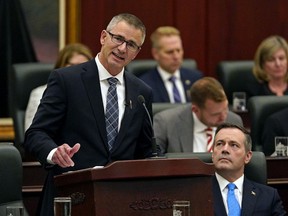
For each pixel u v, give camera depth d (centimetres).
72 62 1280
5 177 869
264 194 940
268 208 931
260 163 977
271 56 1445
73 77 803
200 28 1675
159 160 688
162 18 1655
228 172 935
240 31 1680
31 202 1021
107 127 802
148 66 1523
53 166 766
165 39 1474
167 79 1480
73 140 796
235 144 930
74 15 1594
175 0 1661
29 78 1369
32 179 1023
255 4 1675
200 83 1135
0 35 1552
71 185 692
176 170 691
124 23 789
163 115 1152
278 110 1233
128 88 816
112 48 791
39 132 784
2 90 1546
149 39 1652
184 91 1486
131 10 1644
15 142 1348
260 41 1681
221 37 1675
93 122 796
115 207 679
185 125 1142
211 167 705
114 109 806
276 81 1457
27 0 1561
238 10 1677
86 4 1617
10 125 1534
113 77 810
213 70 1673
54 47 1578
